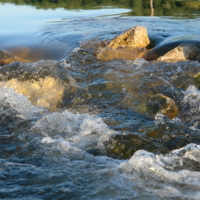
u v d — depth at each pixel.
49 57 15.31
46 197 5.64
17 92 11.28
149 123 8.72
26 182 6.09
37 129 8.58
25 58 15.16
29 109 10.08
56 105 10.41
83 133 8.25
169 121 8.68
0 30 20.25
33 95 11.20
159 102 9.96
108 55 14.16
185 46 13.41
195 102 9.73
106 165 6.74
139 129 8.36
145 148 7.50
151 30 17.75
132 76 11.88
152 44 15.25
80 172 6.45
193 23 19.38
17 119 9.30
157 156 6.95
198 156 6.92
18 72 12.30
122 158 7.20
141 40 14.95
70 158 7.07
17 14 25.92
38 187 5.94
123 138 7.86
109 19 22.20
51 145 7.62
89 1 32.72
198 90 10.61
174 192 5.75
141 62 13.22
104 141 7.80
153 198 5.60
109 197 5.65
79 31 18.75
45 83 11.71
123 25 19.77
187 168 6.54
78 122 8.92
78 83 11.53
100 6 29.20
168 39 15.30
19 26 21.34
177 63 12.77
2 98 10.61
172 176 6.23
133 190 5.84
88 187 5.94
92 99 10.46
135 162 6.65
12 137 8.16
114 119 9.04
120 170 6.48
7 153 7.32
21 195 5.68
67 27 20.17
